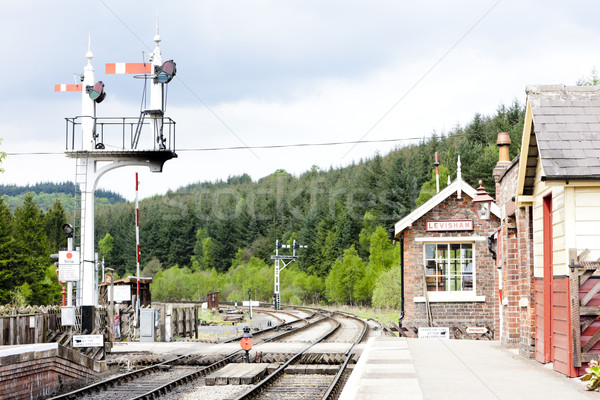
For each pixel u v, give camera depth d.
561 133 10.01
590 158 9.73
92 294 19.77
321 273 76.81
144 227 115.44
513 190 13.88
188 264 113.31
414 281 24.14
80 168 20.44
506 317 15.37
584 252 9.88
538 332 12.19
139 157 20.53
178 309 27.16
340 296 62.66
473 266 24.00
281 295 77.25
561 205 10.24
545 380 9.94
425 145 77.88
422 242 24.22
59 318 18.06
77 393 13.38
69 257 18.81
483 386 9.55
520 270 13.45
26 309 22.09
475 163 60.97
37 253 66.94
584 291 9.95
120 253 118.44
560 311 10.50
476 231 24.03
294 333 29.53
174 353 19.72
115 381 15.09
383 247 57.91
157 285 92.50
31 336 16.12
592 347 9.99
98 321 19.20
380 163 83.81
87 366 16.02
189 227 114.00
